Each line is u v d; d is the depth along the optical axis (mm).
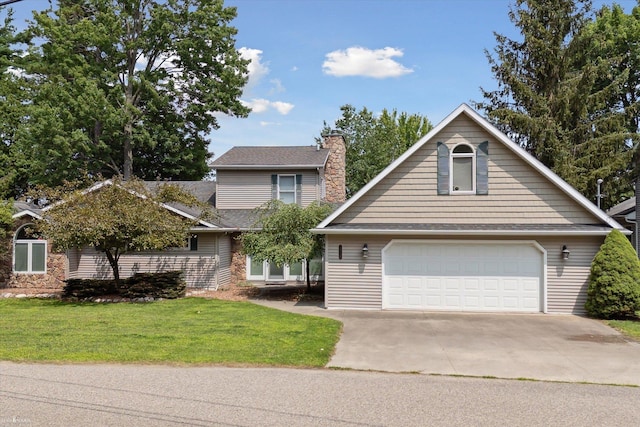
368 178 42156
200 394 6957
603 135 26531
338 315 13852
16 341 10141
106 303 16188
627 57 31875
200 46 29922
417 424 5902
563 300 14281
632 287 13008
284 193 23078
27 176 33031
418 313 14273
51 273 19609
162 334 10859
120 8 30266
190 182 26875
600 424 5945
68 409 6332
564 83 26469
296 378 7832
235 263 21531
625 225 20766
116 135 29078
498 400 6828
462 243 14758
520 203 14781
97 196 16125
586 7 26594
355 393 7082
